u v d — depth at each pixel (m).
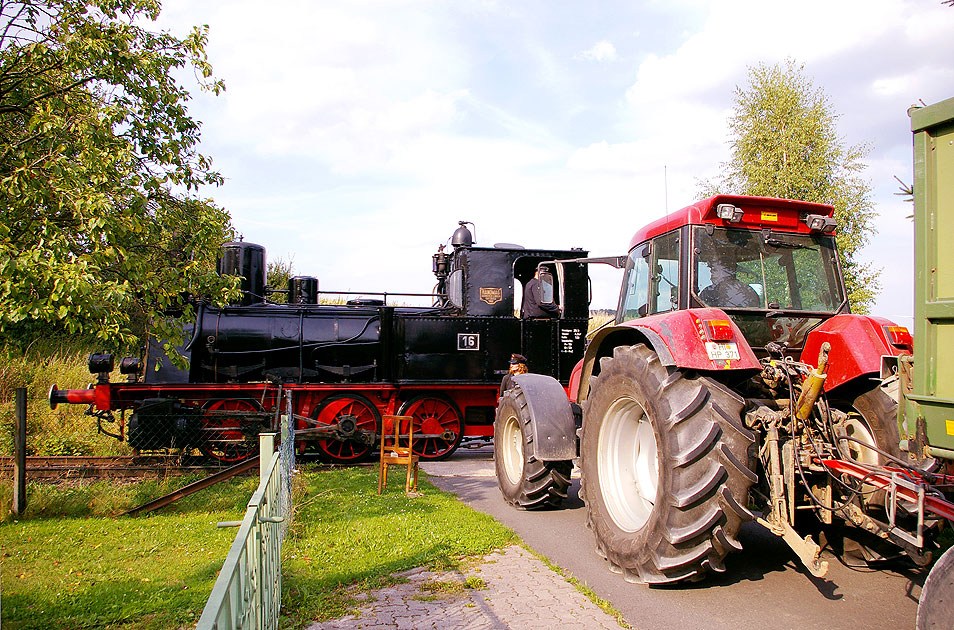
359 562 4.37
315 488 6.94
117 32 5.47
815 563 3.44
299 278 10.71
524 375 6.41
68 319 4.75
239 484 7.12
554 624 3.38
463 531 5.12
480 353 9.94
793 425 3.73
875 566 4.33
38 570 4.30
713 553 3.72
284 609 3.56
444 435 9.77
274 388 9.03
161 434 8.22
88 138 5.06
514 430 6.59
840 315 4.39
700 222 4.59
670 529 3.73
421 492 6.76
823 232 4.75
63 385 11.21
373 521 5.42
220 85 6.25
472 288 10.03
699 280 4.54
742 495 3.62
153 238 5.75
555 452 5.74
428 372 9.75
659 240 5.11
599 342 5.24
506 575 4.17
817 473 3.88
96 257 4.78
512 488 6.30
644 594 3.86
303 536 4.98
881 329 4.02
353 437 9.16
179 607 3.69
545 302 9.28
